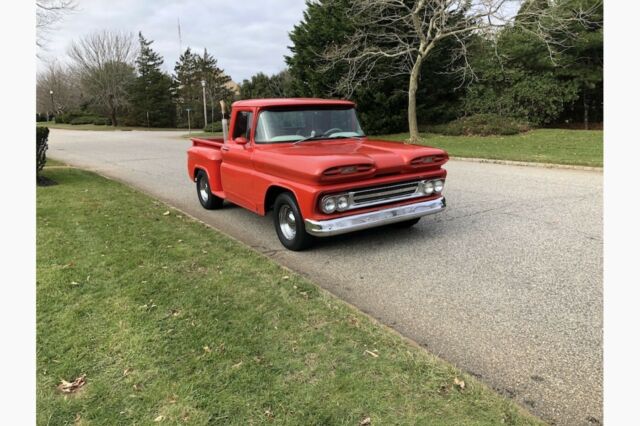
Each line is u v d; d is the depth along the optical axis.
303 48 24.77
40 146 10.03
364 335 3.23
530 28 21.22
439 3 18.02
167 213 7.16
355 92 23.36
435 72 23.59
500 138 19.48
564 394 2.67
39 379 2.77
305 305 3.73
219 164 7.24
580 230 5.92
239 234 6.37
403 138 21.89
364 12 21.45
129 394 2.62
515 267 4.72
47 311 3.63
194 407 2.49
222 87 72.31
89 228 6.12
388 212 5.11
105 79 59.12
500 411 2.42
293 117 5.96
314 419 2.38
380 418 2.38
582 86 23.05
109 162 16.47
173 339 3.20
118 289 4.06
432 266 4.85
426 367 2.82
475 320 3.61
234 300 3.83
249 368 2.84
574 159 12.21
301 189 4.88
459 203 7.82
